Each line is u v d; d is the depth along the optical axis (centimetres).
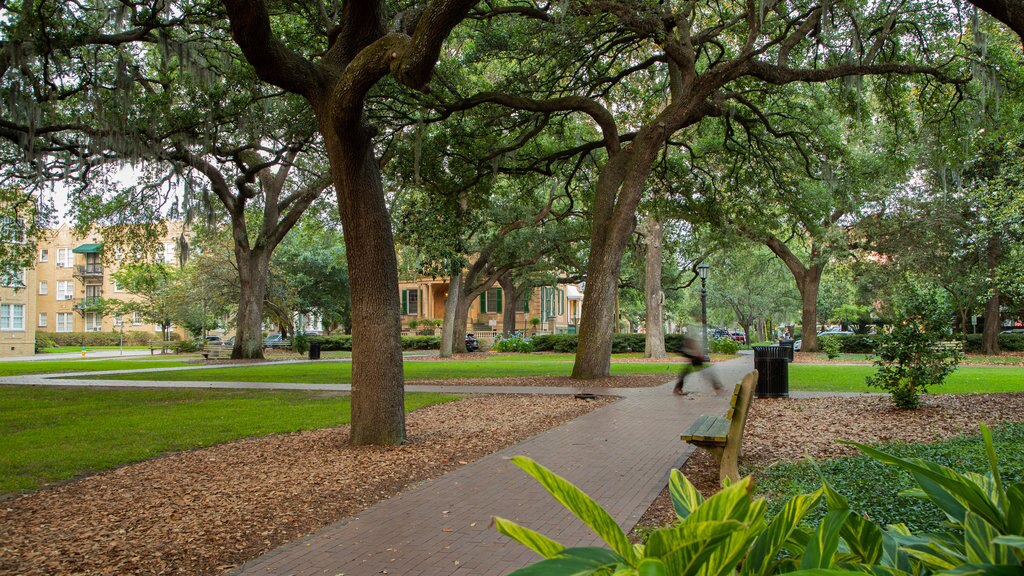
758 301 5681
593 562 153
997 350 3728
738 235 3042
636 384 1842
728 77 1706
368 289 997
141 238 2941
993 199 2036
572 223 3944
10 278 2753
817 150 2214
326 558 511
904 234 3444
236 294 4784
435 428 1140
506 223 3534
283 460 898
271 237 3503
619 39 1945
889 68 1633
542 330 6331
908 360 1203
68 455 957
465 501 671
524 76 1903
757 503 170
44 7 1490
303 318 6656
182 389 1962
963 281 3469
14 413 1430
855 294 4272
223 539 568
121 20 1546
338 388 1933
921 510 547
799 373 2241
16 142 1730
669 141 2438
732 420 682
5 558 524
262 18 849
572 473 783
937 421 1075
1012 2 926
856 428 1045
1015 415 1104
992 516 177
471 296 4428
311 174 2947
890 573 179
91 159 2120
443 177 2073
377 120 1770
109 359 4128
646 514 613
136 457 946
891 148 2061
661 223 3428
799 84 2236
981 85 1617
